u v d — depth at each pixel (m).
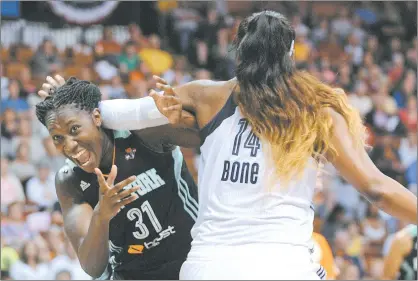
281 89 3.85
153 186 5.03
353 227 15.04
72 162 5.10
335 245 14.45
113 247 5.25
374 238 15.73
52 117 4.59
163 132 4.84
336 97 3.86
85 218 4.97
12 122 15.96
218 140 3.89
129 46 21.45
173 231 5.22
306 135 3.75
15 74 19.38
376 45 25.75
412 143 20.14
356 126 3.80
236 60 4.06
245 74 3.91
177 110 4.14
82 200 5.11
